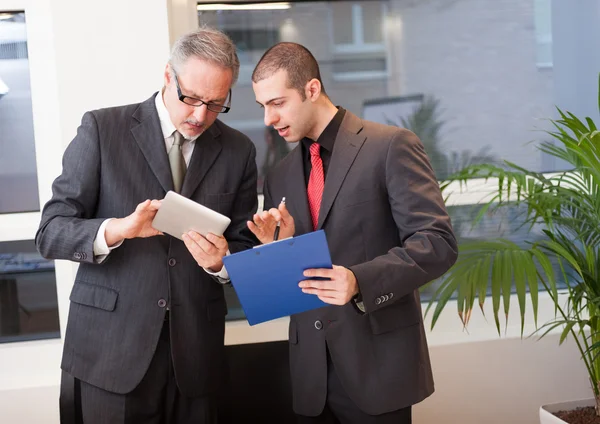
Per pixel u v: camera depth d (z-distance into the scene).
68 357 1.95
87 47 2.51
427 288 2.97
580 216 2.46
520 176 2.35
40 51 2.65
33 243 2.72
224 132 2.11
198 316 1.97
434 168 2.96
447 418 2.81
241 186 2.11
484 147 2.97
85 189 1.93
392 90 2.92
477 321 2.94
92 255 1.83
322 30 2.86
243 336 2.81
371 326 1.90
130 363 1.89
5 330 2.75
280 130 1.96
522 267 2.16
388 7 2.88
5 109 2.69
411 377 1.90
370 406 1.88
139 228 1.79
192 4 2.75
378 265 1.76
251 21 2.83
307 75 1.92
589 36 2.95
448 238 1.84
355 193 1.92
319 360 1.94
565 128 2.98
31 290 2.75
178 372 1.93
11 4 2.62
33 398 2.59
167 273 1.94
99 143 1.95
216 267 1.90
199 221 1.75
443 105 2.94
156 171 1.94
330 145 1.98
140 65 2.53
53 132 2.67
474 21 2.92
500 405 2.83
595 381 2.40
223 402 2.68
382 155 1.92
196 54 1.84
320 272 1.64
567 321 2.32
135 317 1.91
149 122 1.99
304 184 2.01
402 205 1.87
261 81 1.91
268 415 2.71
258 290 1.66
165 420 2.01
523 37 2.94
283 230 1.87
